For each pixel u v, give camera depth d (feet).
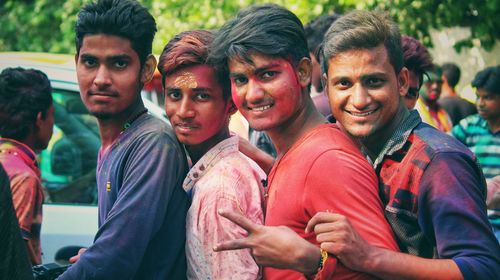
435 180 7.41
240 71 7.89
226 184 8.16
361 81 7.79
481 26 28.76
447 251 7.17
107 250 8.13
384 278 6.93
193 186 8.50
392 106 7.88
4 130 11.16
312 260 6.88
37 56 15.21
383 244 7.16
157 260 8.52
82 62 8.89
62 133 14.84
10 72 11.25
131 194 8.30
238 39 7.84
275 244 6.88
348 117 7.92
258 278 8.09
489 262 7.04
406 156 7.77
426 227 7.53
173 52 8.39
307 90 8.14
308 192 7.45
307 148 7.69
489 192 13.78
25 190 10.64
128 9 8.82
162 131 8.70
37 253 10.87
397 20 27.25
